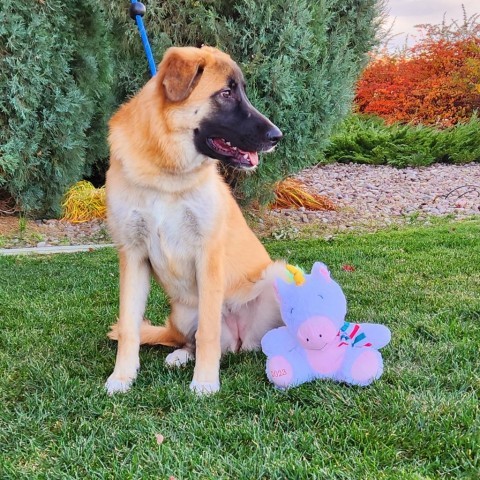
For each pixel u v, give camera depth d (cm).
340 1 519
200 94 242
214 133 245
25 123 491
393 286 325
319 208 612
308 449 211
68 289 341
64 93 518
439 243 427
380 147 884
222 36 449
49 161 529
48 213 559
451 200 657
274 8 447
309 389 236
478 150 894
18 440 218
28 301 320
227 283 262
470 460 206
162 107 240
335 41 497
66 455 212
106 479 204
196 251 248
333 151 904
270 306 261
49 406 231
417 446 211
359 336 243
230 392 239
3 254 440
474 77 999
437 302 301
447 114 1020
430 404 225
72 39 521
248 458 208
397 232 490
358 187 729
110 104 515
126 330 248
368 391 233
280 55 452
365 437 214
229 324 268
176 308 264
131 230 247
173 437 218
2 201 567
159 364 258
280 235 507
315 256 393
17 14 478
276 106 462
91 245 482
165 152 240
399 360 252
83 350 267
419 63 1061
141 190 243
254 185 508
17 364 255
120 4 441
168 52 245
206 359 244
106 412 229
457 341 262
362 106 1095
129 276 251
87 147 579
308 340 235
